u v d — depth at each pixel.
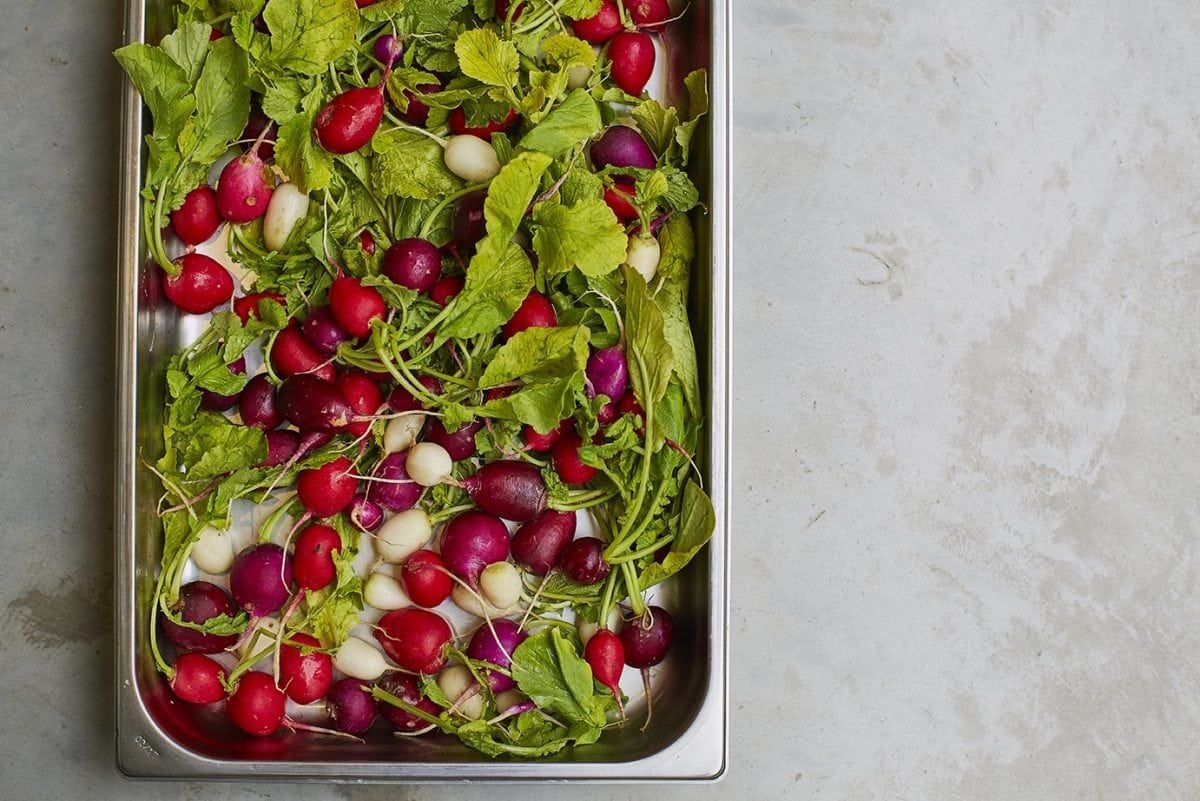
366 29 1.18
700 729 1.15
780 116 1.26
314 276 1.18
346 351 1.16
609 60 1.19
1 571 1.23
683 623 1.19
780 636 1.25
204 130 1.16
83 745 1.23
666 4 1.20
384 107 1.18
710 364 1.16
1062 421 1.27
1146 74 1.27
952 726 1.25
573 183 1.16
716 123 1.16
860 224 1.26
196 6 1.17
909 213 1.26
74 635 1.23
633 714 1.19
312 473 1.16
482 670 1.17
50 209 1.24
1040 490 1.26
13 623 1.23
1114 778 1.26
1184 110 1.27
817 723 1.25
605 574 1.17
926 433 1.26
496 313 1.15
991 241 1.26
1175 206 1.27
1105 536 1.27
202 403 1.18
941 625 1.26
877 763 1.25
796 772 1.24
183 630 1.16
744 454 1.25
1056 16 1.27
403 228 1.17
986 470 1.26
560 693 1.16
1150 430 1.26
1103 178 1.27
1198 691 1.26
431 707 1.18
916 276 1.26
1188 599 1.27
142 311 1.15
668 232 1.18
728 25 1.16
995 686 1.26
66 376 1.24
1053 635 1.26
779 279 1.25
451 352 1.17
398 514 1.17
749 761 1.24
